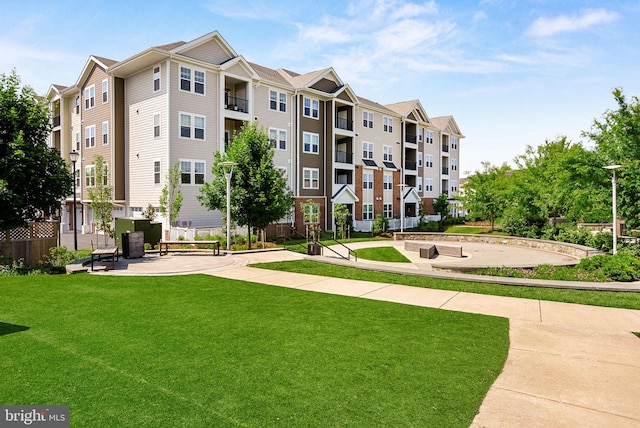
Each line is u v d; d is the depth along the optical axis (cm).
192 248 1914
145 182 2555
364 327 670
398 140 4341
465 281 1058
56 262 1408
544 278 1166
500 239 2344
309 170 3281
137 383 454
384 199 4125
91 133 2953
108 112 2739
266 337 615
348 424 377
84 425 368
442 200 4431
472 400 424
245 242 2091
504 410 404
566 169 1770
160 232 2019
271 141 1969
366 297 891
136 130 2609
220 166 1870
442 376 481
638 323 702
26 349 554
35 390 434
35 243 1480
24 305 789
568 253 1797
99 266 1244
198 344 581
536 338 619
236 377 473
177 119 2411
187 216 2480
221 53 2644
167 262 1399
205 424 373
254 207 1800
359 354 549
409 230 4034
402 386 455
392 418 388
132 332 632
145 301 834
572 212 2034
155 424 371
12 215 1297
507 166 3594
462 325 684
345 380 469
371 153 3978
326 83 3431
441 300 865
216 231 2367
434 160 5147
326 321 703
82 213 3238
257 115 2872
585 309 792
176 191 2408
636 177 1468
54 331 632
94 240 2559
